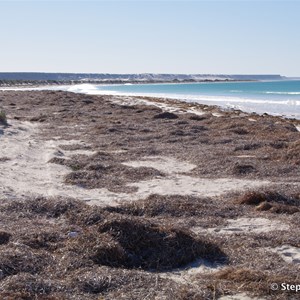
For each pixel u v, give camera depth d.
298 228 8.55
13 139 19.06
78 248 6.93
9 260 6.30
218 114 31.81
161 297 5.65
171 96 69.06
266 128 22.09
